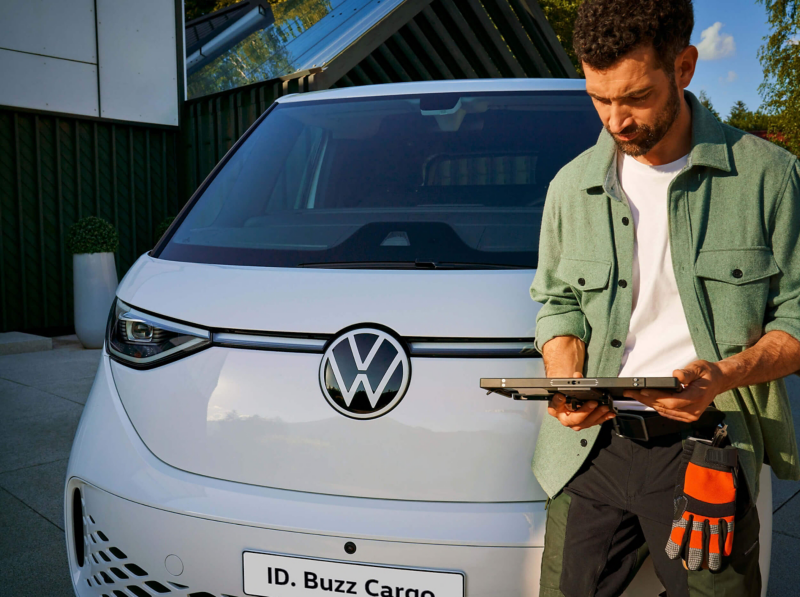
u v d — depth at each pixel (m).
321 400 1.44
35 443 3.93
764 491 1.40
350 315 1.48
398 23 7.87
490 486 1.38
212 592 1.46
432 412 1.40
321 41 8.09
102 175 8.68
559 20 32.69
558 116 2.30
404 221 1.95
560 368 1.27
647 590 1.37
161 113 9.07
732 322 1.16
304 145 2.43
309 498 1.42
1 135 7.73
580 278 1.28
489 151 2.19
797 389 5.12
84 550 1.69
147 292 1.74
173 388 1.57
